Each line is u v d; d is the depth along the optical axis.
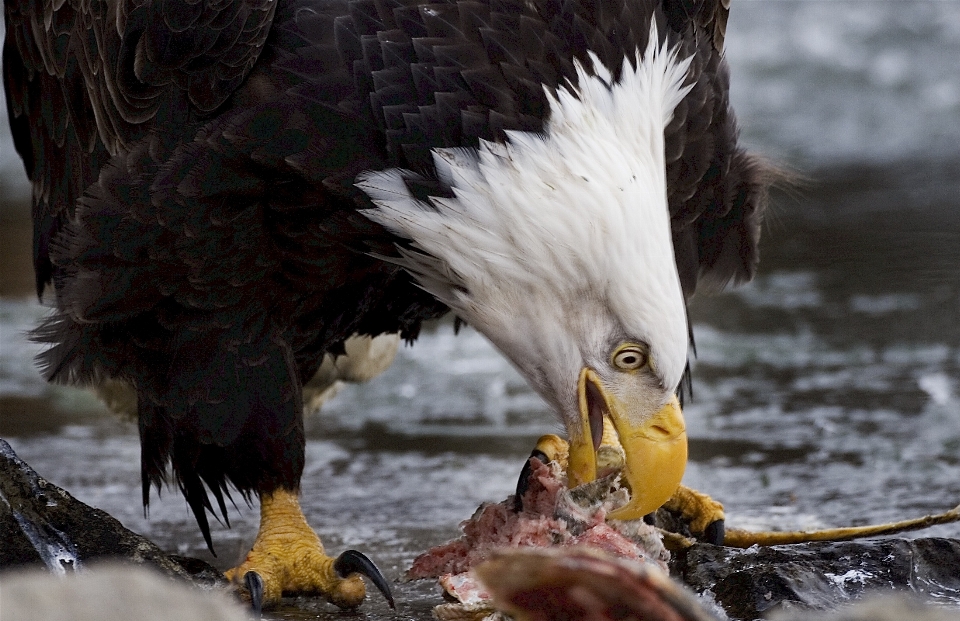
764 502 8.59
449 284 7.09
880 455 9.51
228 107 7.15
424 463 9.91
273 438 7.59
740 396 11.12
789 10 25.30
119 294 7.31
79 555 6.56
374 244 7.18
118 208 7.19
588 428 6.88
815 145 21.28
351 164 6.90
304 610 7.30
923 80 23.48
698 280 8.60
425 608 7.19
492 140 6.66
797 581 6.54
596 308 6.73
